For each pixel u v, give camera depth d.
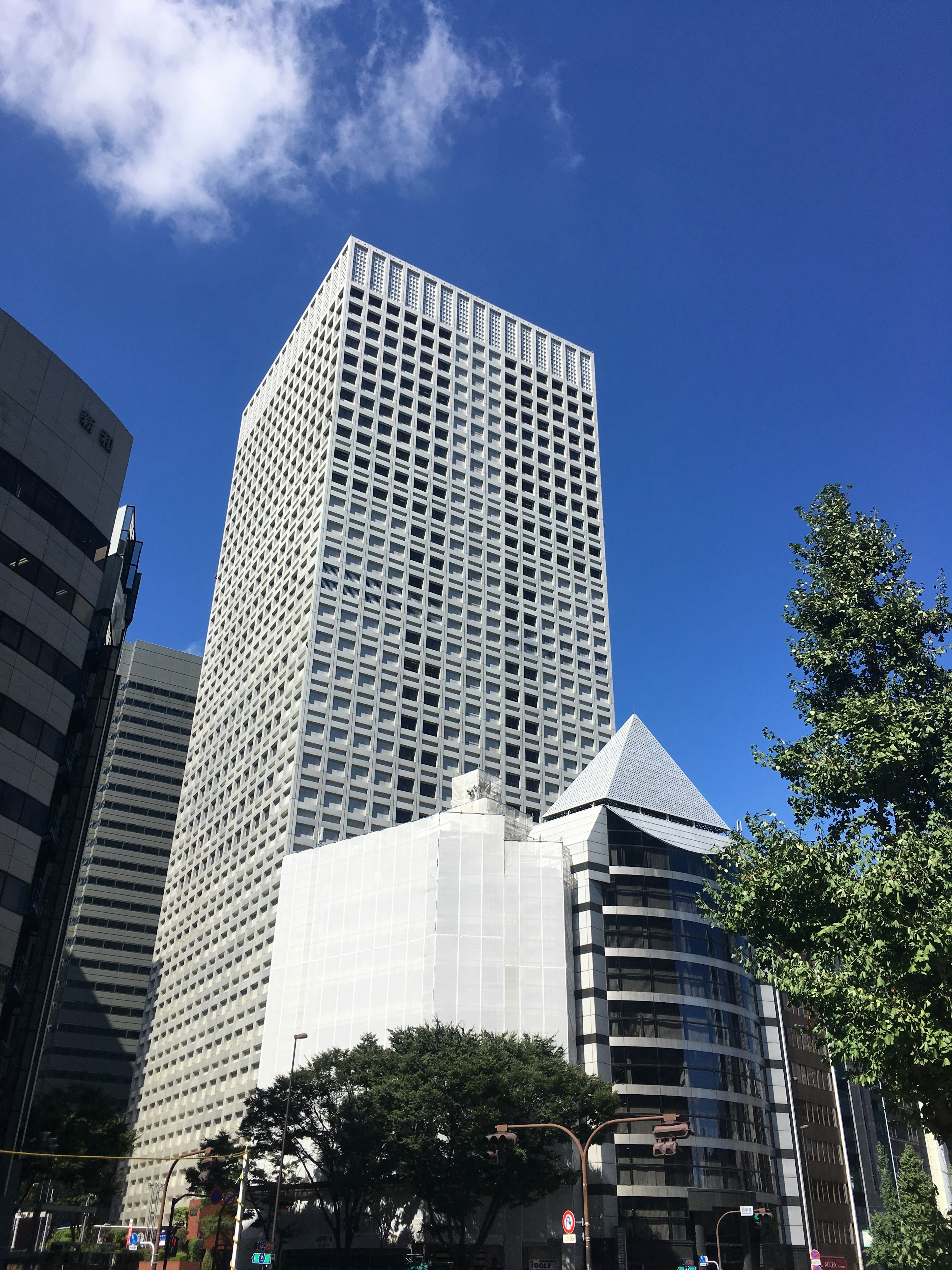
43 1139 69.62
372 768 121.00
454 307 167.50
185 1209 86.25
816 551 39.78
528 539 155.75
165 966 138.88
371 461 143.50
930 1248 30.88
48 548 59.66
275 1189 72.25
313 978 94.88
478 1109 59.59
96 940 164.88
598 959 84.88
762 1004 91.19
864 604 37.50
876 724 34.00
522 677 142.88
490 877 87.88
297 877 102.38
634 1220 73.75
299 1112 65.50
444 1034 68.62
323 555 132.00
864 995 28.11
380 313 156.38
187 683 192.38
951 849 29.17
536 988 83.06
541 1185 62.19
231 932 117.94
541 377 174.12
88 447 64.06
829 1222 86.19
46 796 56.78
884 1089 29.78
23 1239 74.75
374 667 128.38
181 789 183.00
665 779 101.88
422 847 92.19
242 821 125.69
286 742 120.88
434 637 136.38
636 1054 80.69
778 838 34.25
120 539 89.25
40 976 61.47
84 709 68.69
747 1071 84.06
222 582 166.25
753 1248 75.62
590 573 161.25
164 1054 129.50
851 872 31.44
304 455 149.38
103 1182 73.25
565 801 100.44
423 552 142.12
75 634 60.91
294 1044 89.31
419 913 88.94
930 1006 27.55
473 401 161.25
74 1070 154.50
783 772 36.31
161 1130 122.06
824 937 31.23
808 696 38.28
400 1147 60.00
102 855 171.62
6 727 54.72
